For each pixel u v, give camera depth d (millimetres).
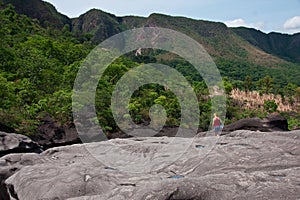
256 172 5441
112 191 5246
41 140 24938
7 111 25391
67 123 25859
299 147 7668
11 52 38094
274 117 22578
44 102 27359
